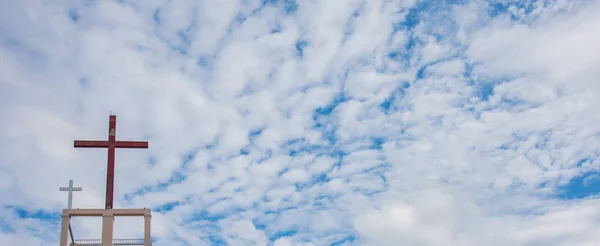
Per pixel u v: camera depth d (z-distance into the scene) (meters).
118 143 61.19
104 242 56.66
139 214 57.91
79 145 60.56
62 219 56.69
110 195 58.56
